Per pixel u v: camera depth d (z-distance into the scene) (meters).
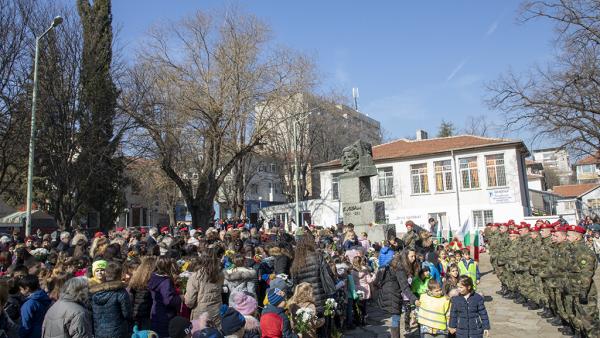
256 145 31.23
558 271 8.64
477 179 37.16
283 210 44.88
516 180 35.81
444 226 37.69
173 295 6.38
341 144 49.00
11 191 33.12
